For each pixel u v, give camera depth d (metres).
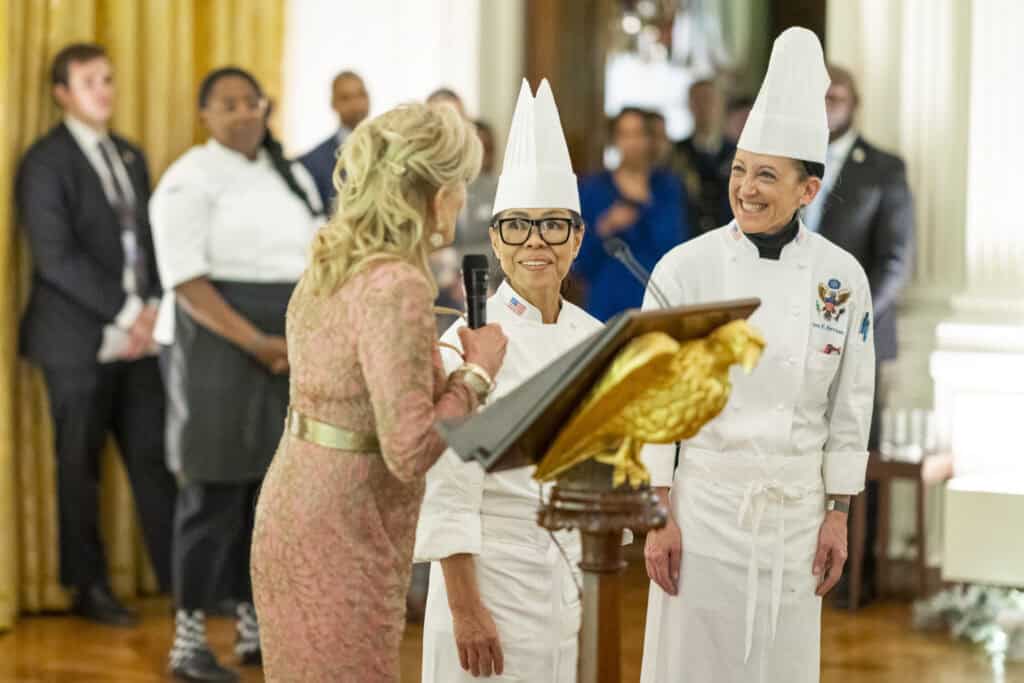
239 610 8.12
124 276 9.05
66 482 8.95
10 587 8.81
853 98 9.43
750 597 4.86
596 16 13.14
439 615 4.60
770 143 4.87
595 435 3.55
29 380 9.10
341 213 3.90
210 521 7.88
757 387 4.92
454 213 3.99
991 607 8.55
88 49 8.98
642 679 5.09
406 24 11.34
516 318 4.62
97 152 9.07
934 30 9.83
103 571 9.09
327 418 3.86
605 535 3.61
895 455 9.62
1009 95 9.62
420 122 3.89
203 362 7.90
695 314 3.47
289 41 10.84
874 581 9.51
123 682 7.62
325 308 3.84
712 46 16.19
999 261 9.66
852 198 9.41
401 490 3.92
